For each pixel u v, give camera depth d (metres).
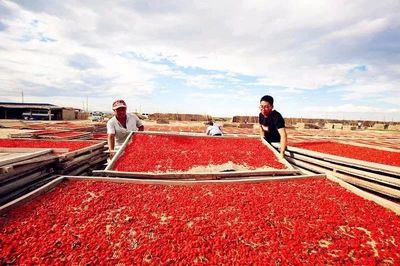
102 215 3.37
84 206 3.60
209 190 4.37
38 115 48.72
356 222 3.35
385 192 4.95
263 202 3.90
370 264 2.50
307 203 3.89
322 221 3.35
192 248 2.67
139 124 7.76
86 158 6.46
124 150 6.10
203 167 5.54
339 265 2.50
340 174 5.95
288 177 5.02
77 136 13.12
